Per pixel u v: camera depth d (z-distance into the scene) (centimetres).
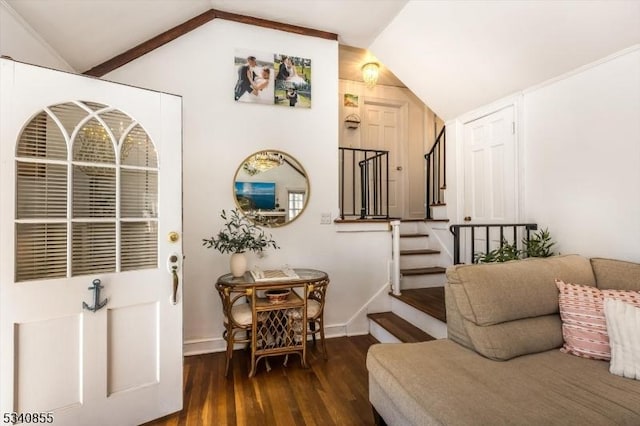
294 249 291
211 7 270
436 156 473
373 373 161
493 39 244
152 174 179
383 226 315
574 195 229
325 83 307
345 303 304
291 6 268
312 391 204
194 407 187
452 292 180
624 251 199
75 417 154
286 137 293
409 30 285
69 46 225
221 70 277
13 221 141
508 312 163
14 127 142
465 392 125
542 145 253
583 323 161
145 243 176
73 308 154
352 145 468
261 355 226
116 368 166
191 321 263
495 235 298
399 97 495
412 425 131
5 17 175
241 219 277
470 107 322
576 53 216
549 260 190
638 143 192
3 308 138
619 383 132
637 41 189
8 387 139
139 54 258
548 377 137
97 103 161
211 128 273
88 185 160
